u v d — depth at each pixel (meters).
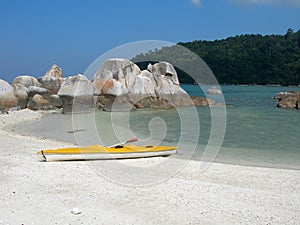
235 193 8.59
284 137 18.09
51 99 29.08
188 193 8.49
